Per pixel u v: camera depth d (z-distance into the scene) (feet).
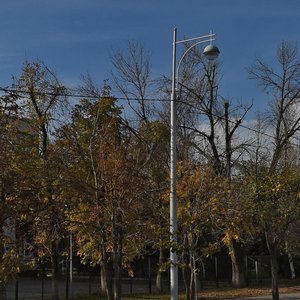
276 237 57.93
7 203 35.86
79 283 120.06
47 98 74.59
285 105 103.76
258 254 128.16
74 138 41.50
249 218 52.24
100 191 36.45
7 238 36.70
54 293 71.77
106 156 37.45
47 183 38.22
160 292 89.25
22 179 36.65
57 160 38.91
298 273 140.36
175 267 46.19
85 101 57.72
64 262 115.65
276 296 58.23
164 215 49.26
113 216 36.27
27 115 68.08
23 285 114.83
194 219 48.93
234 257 101.14
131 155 38.75
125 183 36.52
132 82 95.86
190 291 53.78
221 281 115.24
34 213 36.45
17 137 44.70
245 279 102.12
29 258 40.16
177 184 51.85
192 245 49.11
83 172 39.65
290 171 58.23
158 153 57.21
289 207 55.77
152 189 43.62
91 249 43.75
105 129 40.24
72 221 36.83
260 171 60.29
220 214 51.29
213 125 97.40
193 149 88.69
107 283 37.60
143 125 51.39
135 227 38.37
